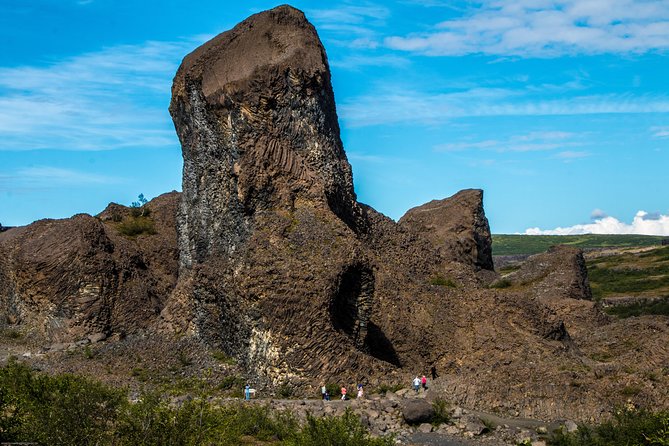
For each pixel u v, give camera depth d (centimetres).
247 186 5475
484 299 5638
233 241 5553
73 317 6344
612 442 3566
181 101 6406
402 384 4666
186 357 5388
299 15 6138
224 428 3102
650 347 5306
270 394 4681
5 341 6375
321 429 3234
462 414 4081
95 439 2939
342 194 5959
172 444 2886
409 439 3791
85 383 3269
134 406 3011
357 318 5084
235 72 5856
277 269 4941
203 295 5528
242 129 5681
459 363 5281
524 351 5172
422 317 5509
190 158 6316
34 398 3288
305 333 4762
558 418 4200
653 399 4153
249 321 4922
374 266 5656
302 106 5850
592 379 4391
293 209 5462
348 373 4694
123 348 5681
